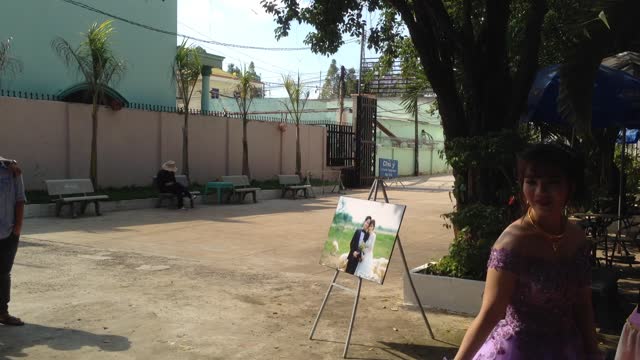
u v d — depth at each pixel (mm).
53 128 15164
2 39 15711
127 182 17109
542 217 2363
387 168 20984
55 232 10742
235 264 8195
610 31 4574
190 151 19188
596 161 10273
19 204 5152
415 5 6586
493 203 6211
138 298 6215
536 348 2350
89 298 6160
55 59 17094
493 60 6402
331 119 34719
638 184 14477
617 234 8289
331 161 25688
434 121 42094
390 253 4617
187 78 17891
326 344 4926
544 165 2318
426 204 18391
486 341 2490
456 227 6301
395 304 6180
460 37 6418
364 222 4965
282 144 23312
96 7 18078
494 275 2354
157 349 4719
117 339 4926
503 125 6430
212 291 6594
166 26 20703
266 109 36094
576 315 2525
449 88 6559
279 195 20406
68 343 4797
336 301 6289
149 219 13180
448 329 5340
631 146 18500
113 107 16406
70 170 15617
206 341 4938
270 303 6160
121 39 18984
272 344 4902
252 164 21812
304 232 11586
